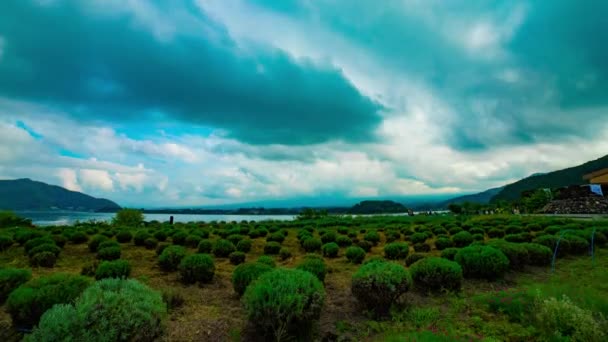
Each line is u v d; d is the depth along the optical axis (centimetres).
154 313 414
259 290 482
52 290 497
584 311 462
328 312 613
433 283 715
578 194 3866
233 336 494
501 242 1021
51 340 331
